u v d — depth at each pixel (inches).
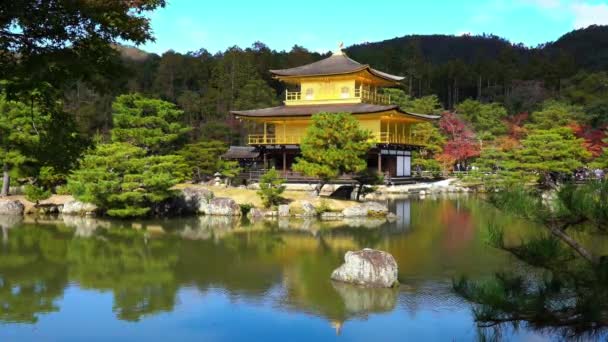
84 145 507.5
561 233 261.1
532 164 2092.8
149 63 4798.2
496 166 2588.6
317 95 2608.3
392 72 5132.9
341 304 722.8
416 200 2090.3
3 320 661.3
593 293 247.9
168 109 2135.8
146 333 616.7
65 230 1321.4
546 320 257.3
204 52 5088.6
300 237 1243.8
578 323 252.4
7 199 1668.3
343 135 1611.7
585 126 2962.6
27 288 800.9
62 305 721.6
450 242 1163.9
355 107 2402.8
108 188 1476.4
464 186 2472.9
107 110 3181.6
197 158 2277.3
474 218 1571.1
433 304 717.9
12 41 391.9
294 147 2427.4
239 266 943.0
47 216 1579.7
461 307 704.4
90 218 1541.6
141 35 447.2
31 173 1624.0
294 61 4948.3
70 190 1578.5
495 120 3516.2
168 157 1589.6
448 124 3272.6
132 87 4045.3
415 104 3577.8
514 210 263.1
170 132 2182.6
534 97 4143.7
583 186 254.2
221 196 1776.6
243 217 1604.3
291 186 2182.6
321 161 1626.5
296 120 2471.7
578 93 3831.2
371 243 1165.7
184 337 605.3
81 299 749.9
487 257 1000.9
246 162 2628.0
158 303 729.6
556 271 263.6
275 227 1403.8
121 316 677.3
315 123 1674.5
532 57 5615.2
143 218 1552.7
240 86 4197.8
